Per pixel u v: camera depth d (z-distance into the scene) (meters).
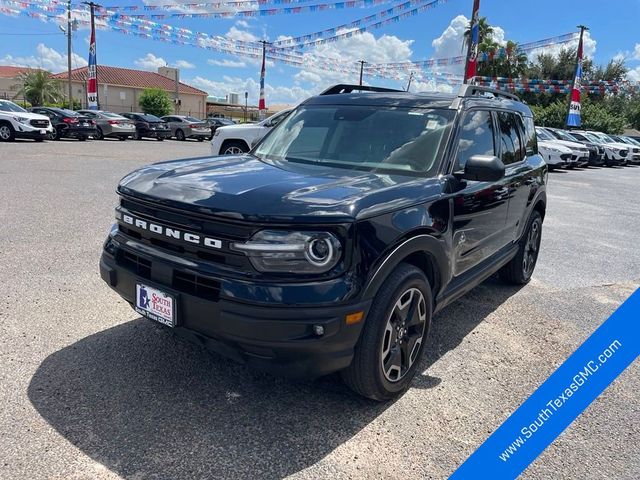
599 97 48.06
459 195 3.46
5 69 68.81
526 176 4.80
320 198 2.69
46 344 3.56
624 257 6.92
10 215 7.05
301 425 2.85
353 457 2.61
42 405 2.87
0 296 4.29
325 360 2.61
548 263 6.45
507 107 4.77
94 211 7.57
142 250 2.93
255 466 2.51
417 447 2.72
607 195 13.45
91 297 4.39
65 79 59.22
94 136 24.06
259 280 2.52
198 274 2.64
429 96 4.03
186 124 31.02
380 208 2.79
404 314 3.05
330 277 2.57
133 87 62.22
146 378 3.21
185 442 2.64
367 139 3.75
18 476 2.35
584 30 26.48
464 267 3.82
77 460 2.47
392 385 3.05
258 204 2.59
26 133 19.94
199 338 2.75
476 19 16.55
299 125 4.16
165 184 2.96
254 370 3.38
